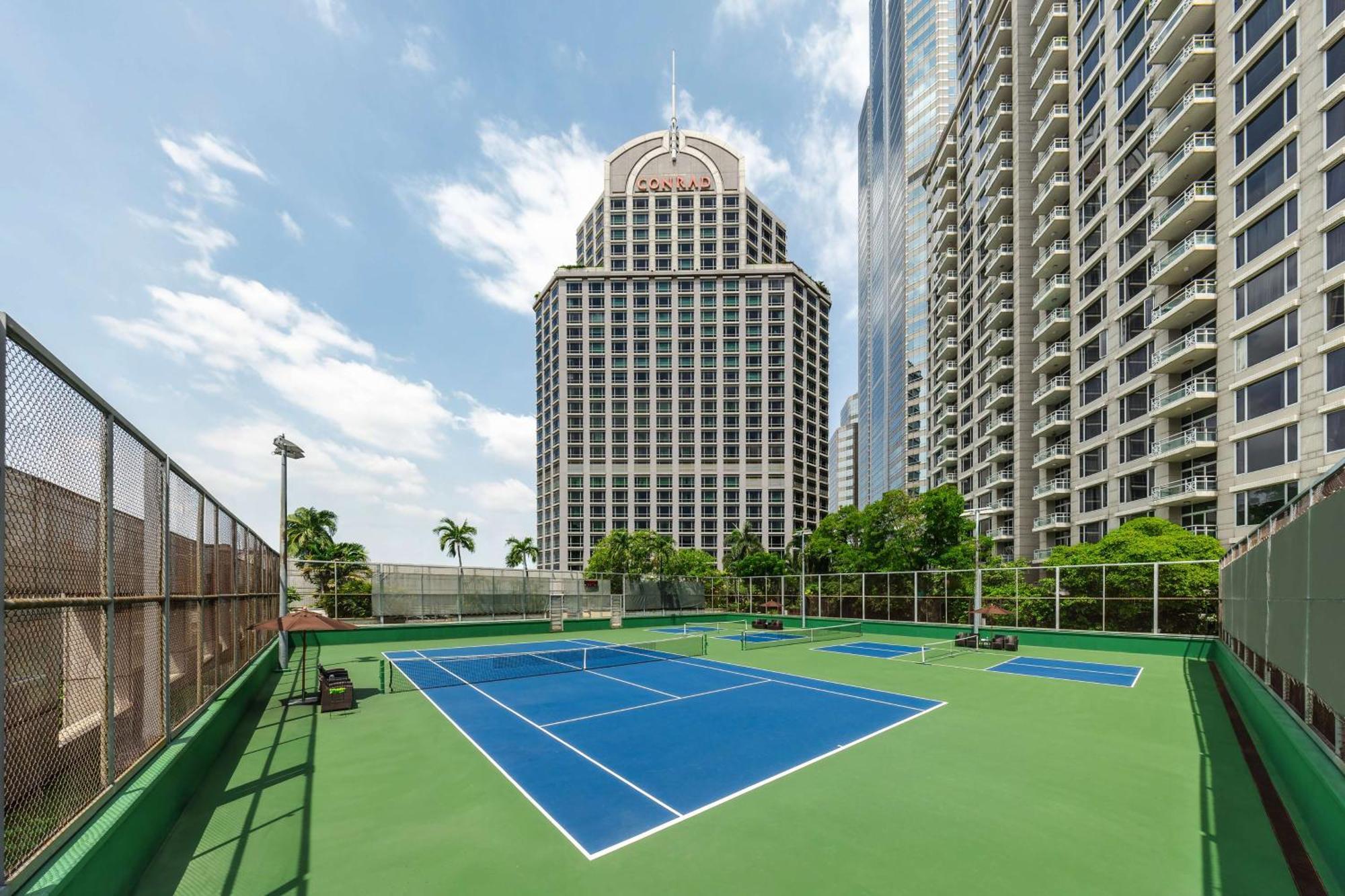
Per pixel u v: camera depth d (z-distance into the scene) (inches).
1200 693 647.8
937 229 3179.1
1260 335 1079.6
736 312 4242.1
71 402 206.8
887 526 1758.1
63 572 200.1
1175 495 1286.9
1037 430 1962.4
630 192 4402.1
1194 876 247.6
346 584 1184.8
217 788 353.1
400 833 290.8
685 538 4089.6
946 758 411.5
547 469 4463.6
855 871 251.8
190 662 372.8
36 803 180.7
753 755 418.3
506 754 422.6
